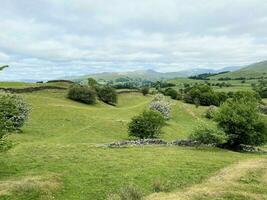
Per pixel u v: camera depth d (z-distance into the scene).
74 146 48.09
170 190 29.84
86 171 34.97
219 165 39.31
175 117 113.06
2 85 111.50
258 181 32.69
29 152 43.31
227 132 55.91
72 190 29.84
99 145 49.72
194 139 55.06
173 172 35.09
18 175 33.66
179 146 53.41
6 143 32.59
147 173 34.31
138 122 65.38
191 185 31.48
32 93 108.12
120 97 147.62
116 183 31.34
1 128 31.70
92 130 70.38
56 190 29.52
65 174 34.06
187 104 146.88
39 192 28.61
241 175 34.41
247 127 54.81
